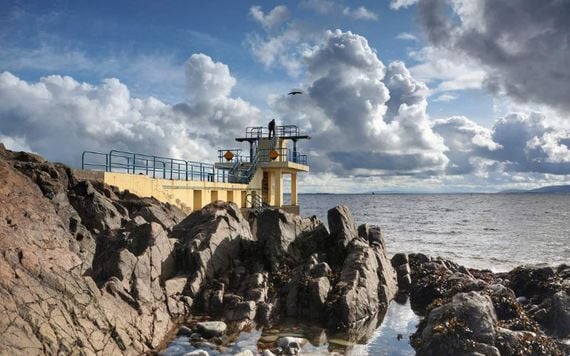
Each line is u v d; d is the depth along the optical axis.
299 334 16.66
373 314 19.36
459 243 54.53
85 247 18.83
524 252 46.16
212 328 15.70
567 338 16.06
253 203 43.91
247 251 21.81
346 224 24.47
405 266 25.28
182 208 34.34
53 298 12.19
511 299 17.61
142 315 14.84
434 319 15.05
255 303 18.00
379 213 124.38
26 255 12.86
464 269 27.55
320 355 14.70
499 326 15.32
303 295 18.86
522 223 87.19
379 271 22.41
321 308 18.38
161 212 25.72
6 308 10.88
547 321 17.19
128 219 23.56
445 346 13.89
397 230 72.62
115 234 20.08
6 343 10.17
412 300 22.05
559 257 42.34
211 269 19.66
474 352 13.42
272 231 22.36
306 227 24.67
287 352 14.65
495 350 13.48
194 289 18.11
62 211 19.62
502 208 158.00
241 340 15.52
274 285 20.06
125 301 14.89
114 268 15.89
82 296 13.07
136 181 29.84
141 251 17.67
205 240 20.31
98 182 26.30
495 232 68.81
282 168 47.12
